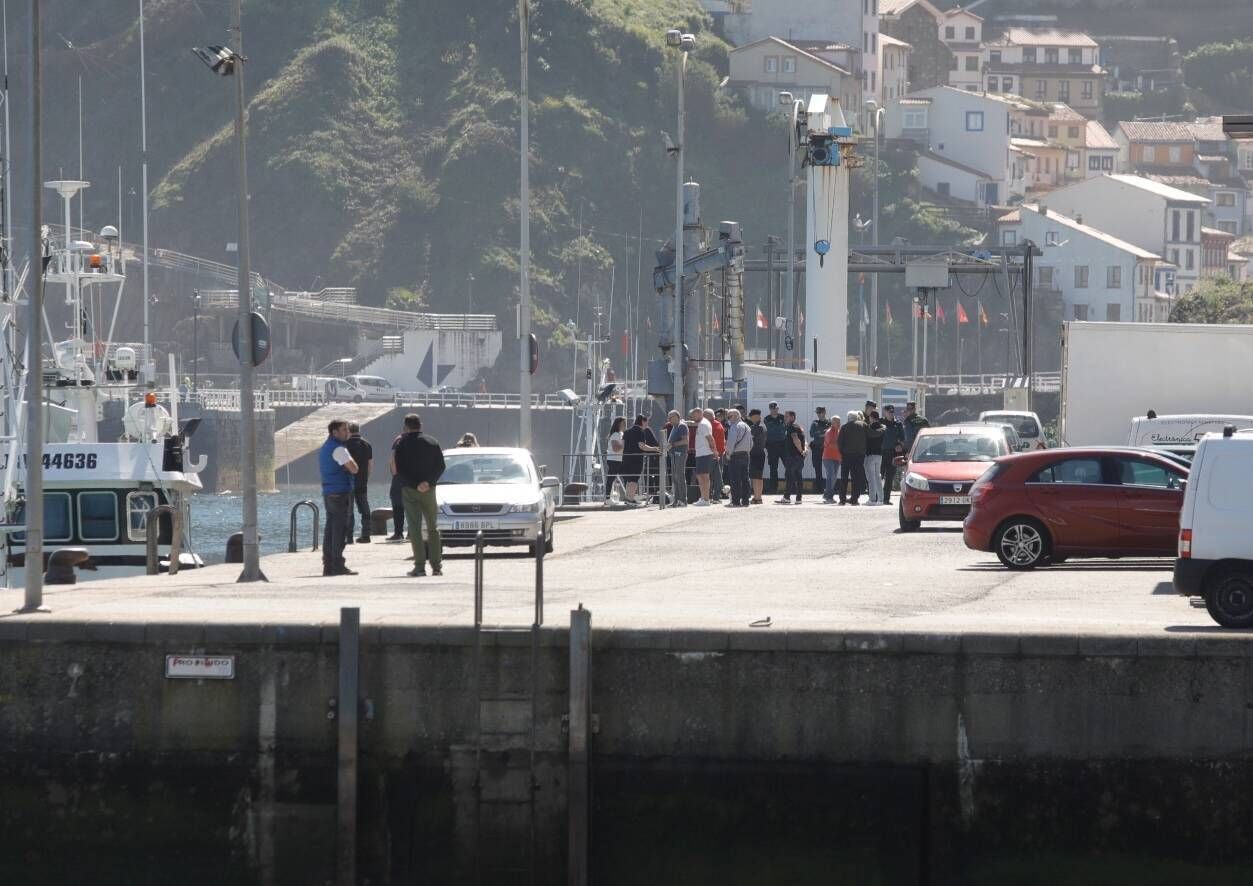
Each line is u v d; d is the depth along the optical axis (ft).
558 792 110.11
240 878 112.78
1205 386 317.63
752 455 325.62
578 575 183.32
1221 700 106.93
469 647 110.63
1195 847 107.14
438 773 110.93
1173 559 194.39
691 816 110.22
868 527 260.83
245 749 112.68
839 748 109.29
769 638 109.40
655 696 110.22
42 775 113.91
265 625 112.37
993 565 193.47
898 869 109.19
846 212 517.96
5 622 113.91
